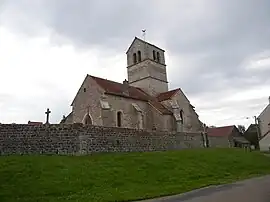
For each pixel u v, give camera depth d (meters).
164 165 23.19
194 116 47.31
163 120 41.16
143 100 42.31
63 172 18.08
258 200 11.88
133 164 22.11
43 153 22.77
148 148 29.02
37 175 17.14
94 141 24.20
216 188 17.20
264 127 70.06
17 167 17.94
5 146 22.03
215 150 34.50
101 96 37.12
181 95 46.19
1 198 13.88
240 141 71.00
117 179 18.42
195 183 19.30
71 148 23.08
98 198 14.31
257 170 27.34
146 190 16.52
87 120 37.81
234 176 23.23
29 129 22.89
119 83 44.56
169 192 16.11
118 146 26.02
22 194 14.54
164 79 51.62
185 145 34.56
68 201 13.72
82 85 39.59
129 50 52.47
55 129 23.33
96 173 18.83
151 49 50.72
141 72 49.88
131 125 39.34
